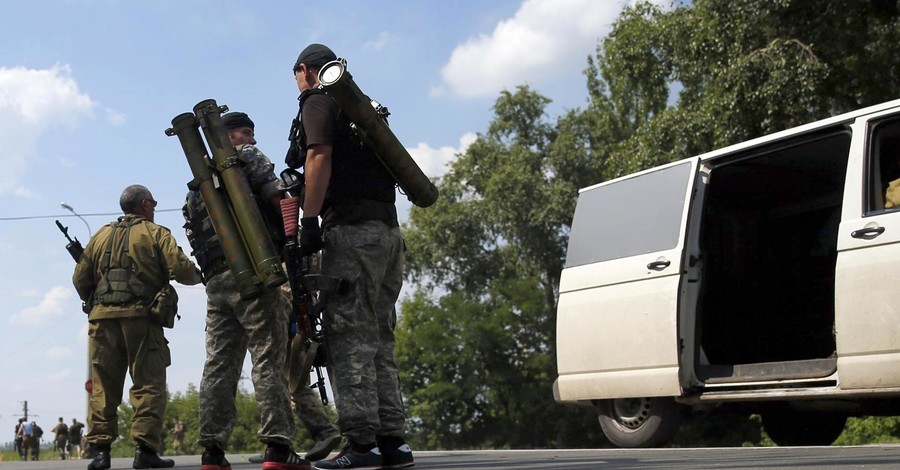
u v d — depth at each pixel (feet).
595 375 24.44
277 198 13.60
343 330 13.60
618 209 24.93
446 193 153.17
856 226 19.98
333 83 13.14
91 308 21.63
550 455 19.61
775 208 26.45
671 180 23.84
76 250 21.58
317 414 19.80
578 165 143.43
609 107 131.34
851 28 59.36
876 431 78.23
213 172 13.46
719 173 24.82
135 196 21.97
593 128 143.54
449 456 21.62
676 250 23.07
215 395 13.98
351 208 13.66
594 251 25.17
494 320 150.20
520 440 154.51
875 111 20.33
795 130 21.66
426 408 153.99
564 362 25.30
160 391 21.53
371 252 13.67
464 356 150.30
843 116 20.86
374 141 13.62
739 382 21.88
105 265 21.30
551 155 144.97
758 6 59.52
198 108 13.60
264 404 13.48
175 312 21.61
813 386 20.75
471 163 153.17
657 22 80.89
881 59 59.57
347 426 13.61
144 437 21.22
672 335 22.74
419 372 159.12
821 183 25.80
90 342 21.56
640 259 23.84
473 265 154.51
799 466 11.93
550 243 146.41
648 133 68.54
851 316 19.76
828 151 23.89
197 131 13.65
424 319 156.35
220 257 13.76
